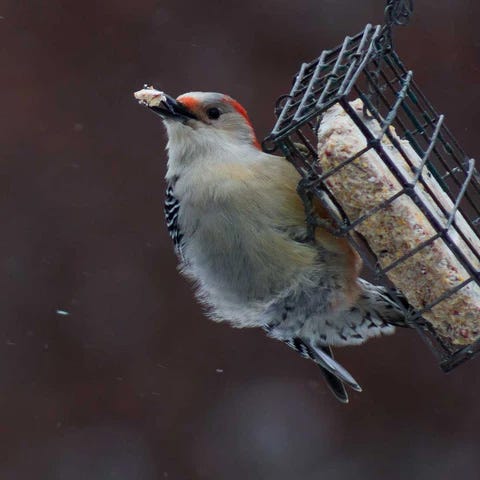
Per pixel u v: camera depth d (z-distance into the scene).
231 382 14.57
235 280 9.95
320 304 9.99
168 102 10.20
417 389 14.54
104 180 14.30
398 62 10.20
